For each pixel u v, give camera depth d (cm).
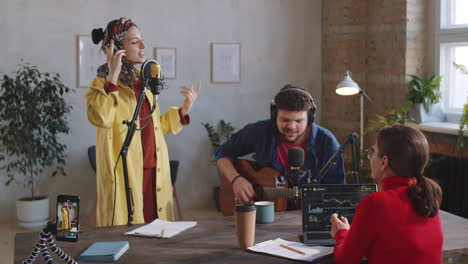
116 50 303
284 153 289
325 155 281
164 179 324
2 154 583
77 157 603
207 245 227
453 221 259
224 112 641
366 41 608
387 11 568
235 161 304
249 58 643
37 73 580
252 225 221
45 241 200
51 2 580
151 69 269
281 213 277
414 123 520
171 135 631
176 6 614
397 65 555
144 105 316
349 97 621
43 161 560
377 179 203
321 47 659
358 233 191
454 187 477
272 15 644
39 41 580
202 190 645
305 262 205
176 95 624
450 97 535
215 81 632
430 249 189
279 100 269
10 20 572
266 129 292
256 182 290
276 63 650
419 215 188
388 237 186
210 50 630
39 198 568
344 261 195
